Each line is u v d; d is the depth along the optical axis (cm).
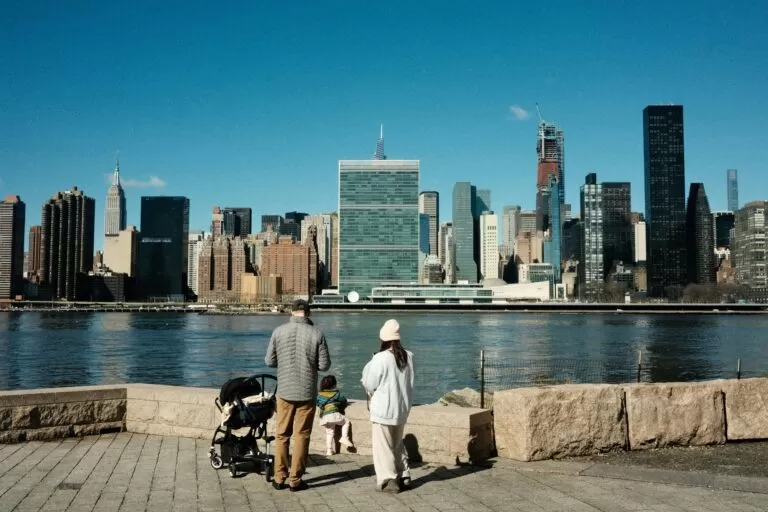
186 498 913
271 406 1077
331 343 12456
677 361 9050
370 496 934
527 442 1095
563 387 1172
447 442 1099
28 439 1237
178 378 7419
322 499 920
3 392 1252
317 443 1273
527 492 937
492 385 5934
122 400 1342
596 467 1061
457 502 897
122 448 1201
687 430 1209
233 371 8138
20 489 941
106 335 16562
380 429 964
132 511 852
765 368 8200
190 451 1182
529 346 11862
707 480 987
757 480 988
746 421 1249
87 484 970
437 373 7138
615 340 13725
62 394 1277
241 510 865
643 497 908
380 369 969
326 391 1249
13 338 15200
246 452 1055
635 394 1183
